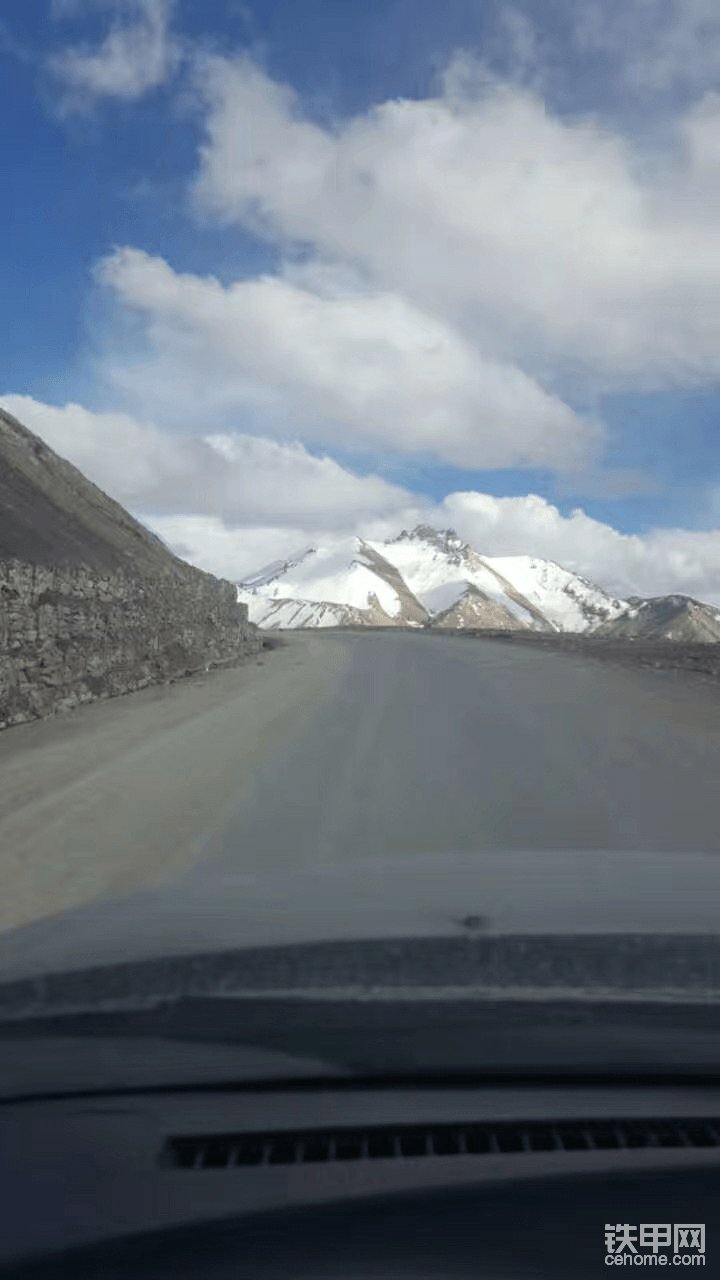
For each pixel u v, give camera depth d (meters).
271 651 33.00
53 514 22.52
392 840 6.41
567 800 7.80
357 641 43.16
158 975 2.39
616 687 16.95
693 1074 2.33
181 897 3.47
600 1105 2.27
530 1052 2.33
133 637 17.95
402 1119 2.20
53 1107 2.29
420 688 17.61
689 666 20.84
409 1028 2.33
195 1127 2.17
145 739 11.16
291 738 11.37
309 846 6.29
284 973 2.45
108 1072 2.33
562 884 3.73
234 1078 2.32
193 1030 2.33
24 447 26.02
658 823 6.92
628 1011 2.34
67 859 5.98
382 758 9.95
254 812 7.39
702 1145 2.20
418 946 2.63
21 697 12.67
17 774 8.95
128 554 24.95
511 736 11.43
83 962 2.46
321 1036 2.34
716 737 11.09
